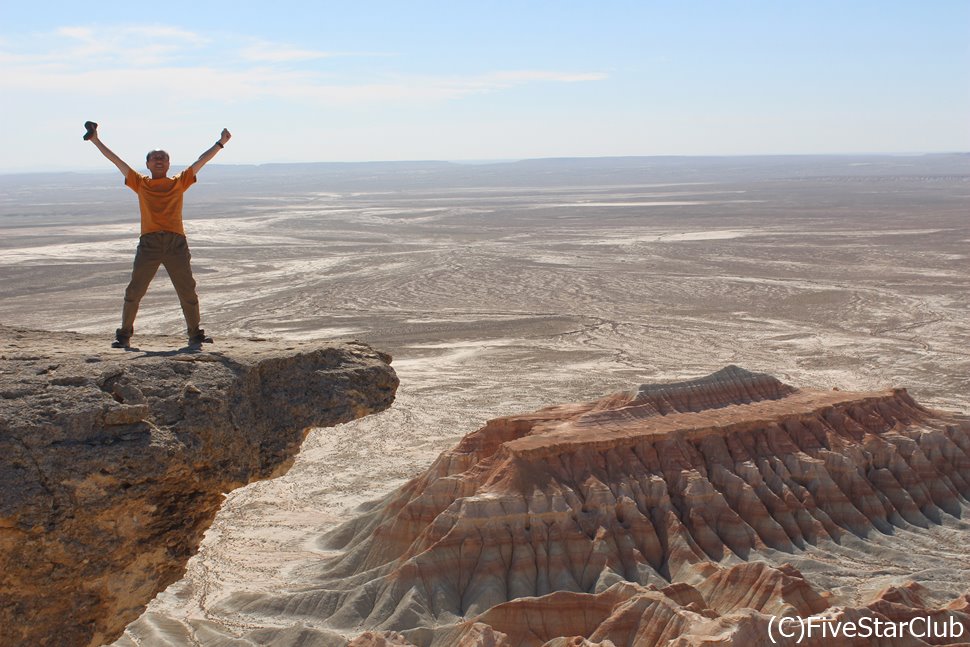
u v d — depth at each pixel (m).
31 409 8.15
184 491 8.95
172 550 8.84
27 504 7.75
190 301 11.21
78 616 8.20
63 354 9.48
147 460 8.36
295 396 10.34
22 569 7.85
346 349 11.28
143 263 10.89
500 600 28.81
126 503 8.28
